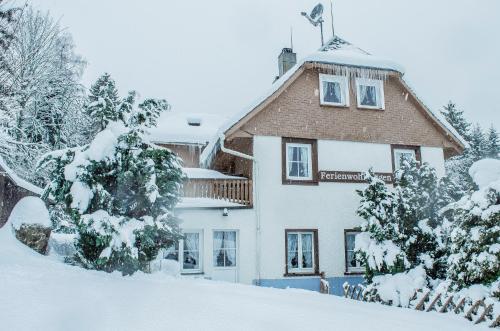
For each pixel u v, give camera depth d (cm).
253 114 1689
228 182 1680
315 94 1823
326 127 1803
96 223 983
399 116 1914
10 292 671
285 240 1658
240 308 729
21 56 2167
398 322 794
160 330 575
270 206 1670
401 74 1894
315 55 1775
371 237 1350
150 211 1091
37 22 2283
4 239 1031
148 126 1115
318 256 1677
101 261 955
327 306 888
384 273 1300
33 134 2150
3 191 1095
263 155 1703
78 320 584
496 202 1000
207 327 604
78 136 2347
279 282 1619
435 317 938
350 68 1828
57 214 1998
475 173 1092
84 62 2653
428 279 1212
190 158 2692
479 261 971
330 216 1723
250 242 1623
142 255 1021
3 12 1750
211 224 1609
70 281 796
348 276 1694
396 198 1350
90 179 1031
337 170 1778
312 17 2416
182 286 902
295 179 1727
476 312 930
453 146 1962
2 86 1845
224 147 1717
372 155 1839
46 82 2247
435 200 1333
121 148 1078
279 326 642
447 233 1239
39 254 1075
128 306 668
